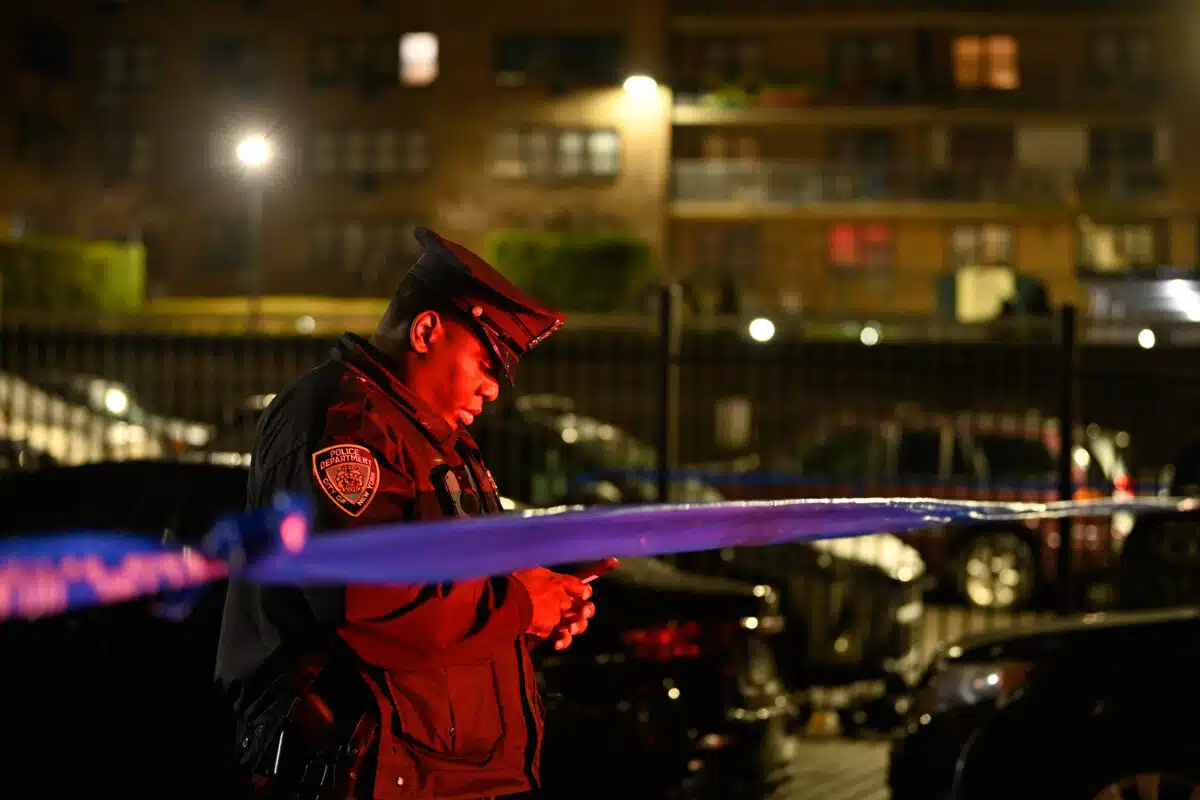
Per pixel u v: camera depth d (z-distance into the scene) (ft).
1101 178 328.49
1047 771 34.35
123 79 344.90
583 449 72.43
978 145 335.06
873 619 61.67
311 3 339.98
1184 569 46.68
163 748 36.73
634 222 329.72
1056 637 37.01
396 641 18.31
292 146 339.36
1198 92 326.85
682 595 38.65
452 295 20.11
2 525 39.47
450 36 336.08
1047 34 333.21
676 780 36.83
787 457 83.05
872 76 335.47
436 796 19.01
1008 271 242.17
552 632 20.56
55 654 37.81
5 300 253.85
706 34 340.59
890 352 66.44
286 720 19.08
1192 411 65.98
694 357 63.46
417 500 19.36
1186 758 33.55
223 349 67.26
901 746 39.42
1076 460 86.22
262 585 19.60
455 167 334.85
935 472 88.94
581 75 331.57
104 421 69.10
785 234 336.90
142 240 339.98
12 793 37.37
